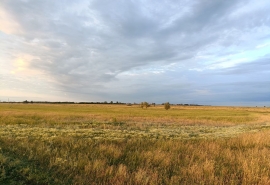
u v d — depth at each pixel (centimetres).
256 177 638
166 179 614
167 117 3531
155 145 1031
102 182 590
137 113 4688
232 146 1110
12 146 866
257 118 3950
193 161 806
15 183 524
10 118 2336
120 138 1167
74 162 691
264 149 982
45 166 662
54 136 1109
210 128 2062
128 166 729
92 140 1068
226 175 674
